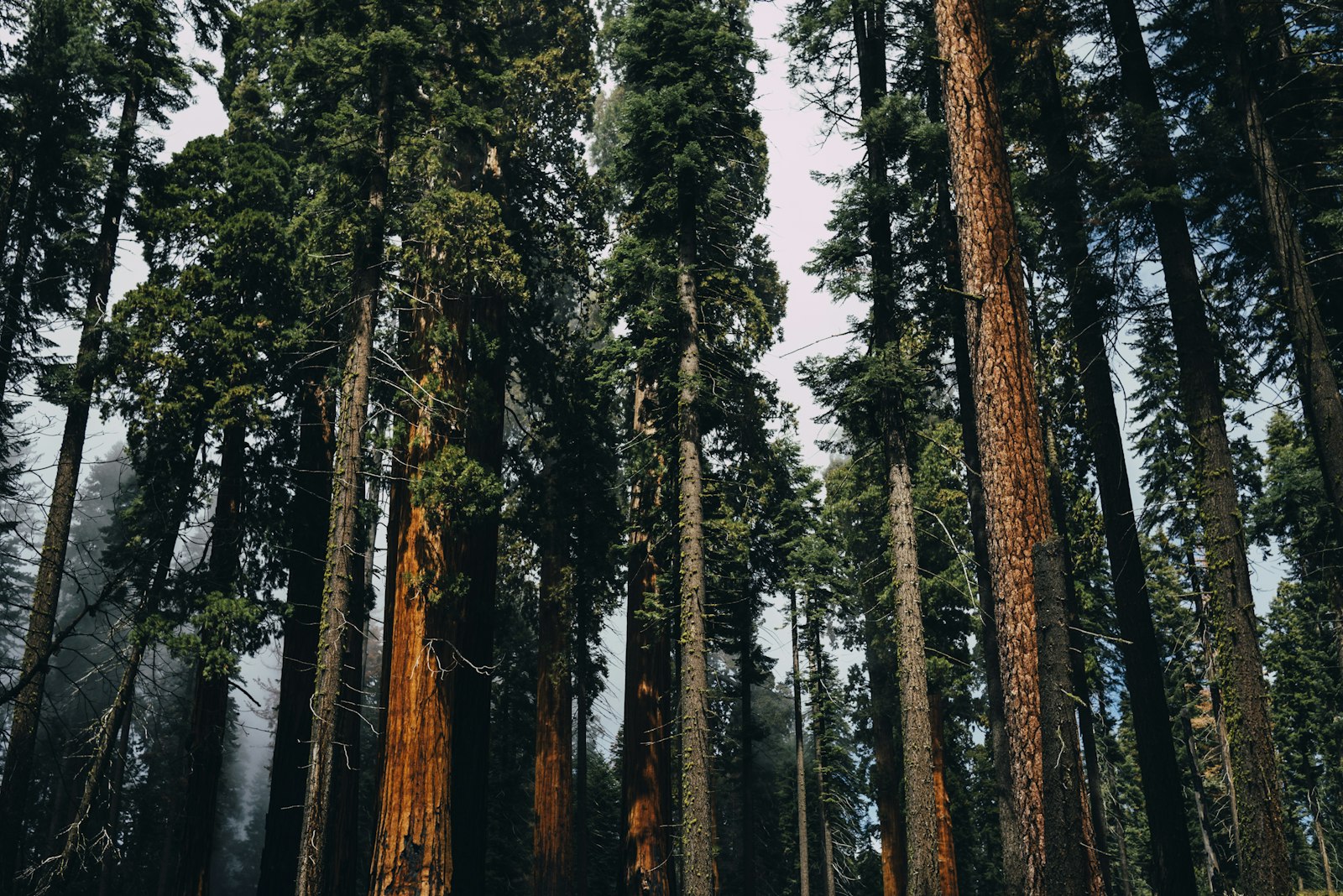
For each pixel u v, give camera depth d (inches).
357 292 646.5
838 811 1523.1
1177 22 648.4
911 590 637.9
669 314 735.1
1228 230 665.6
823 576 1171.9
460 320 769.6
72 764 1314.0
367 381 635.5
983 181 476.4
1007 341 456.4
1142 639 659.4
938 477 1078.4
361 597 916.6
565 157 960.3
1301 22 625.3
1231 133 579.2
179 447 824.9
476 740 848.9
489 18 957.8
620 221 923.4
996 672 703.1
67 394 805.9
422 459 721.6
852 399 663.1
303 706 855.7
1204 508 553.0
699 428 723.4
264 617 815.1
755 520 1166.3
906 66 733.3
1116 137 613.9
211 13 973.2
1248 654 520.1
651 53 783.7
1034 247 728.3
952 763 1371.8
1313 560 852.0
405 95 700.0
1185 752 1448.1
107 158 866.1
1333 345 666.2
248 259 841.5
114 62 892.0
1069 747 388.5
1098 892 387.2
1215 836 1412.4
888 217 695.1
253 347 811.4
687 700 650.8
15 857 751.7
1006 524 438.0
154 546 845.8
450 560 716.0
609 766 1707.7
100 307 858.8
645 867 860.6
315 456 901.8
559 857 881.5
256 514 866.1
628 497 1107.3
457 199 737.0
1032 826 410.0
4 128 883.4
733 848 1803.6
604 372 814.5
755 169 959.0
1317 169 657.0
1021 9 698.8
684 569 679.1
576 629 1090.1
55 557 796.6
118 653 807.1
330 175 706.8
